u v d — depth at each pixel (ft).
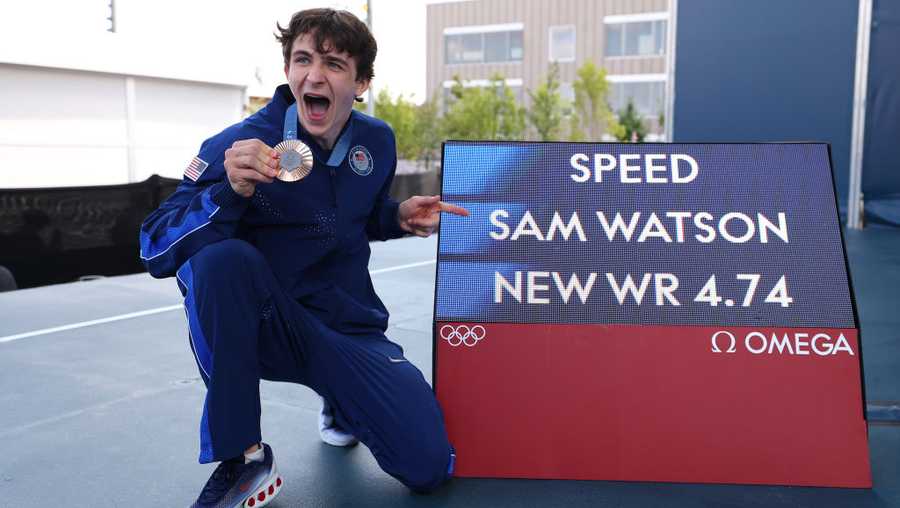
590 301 6.25
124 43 39.83
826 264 6.21
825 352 6.00
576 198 6.59
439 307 6.30
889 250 20.33
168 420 7.79
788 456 5.90
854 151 25.90
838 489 5.81
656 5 98.84
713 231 6.40
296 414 7.79
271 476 5.51
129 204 24.34
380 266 19.27
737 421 5.97
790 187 6.49
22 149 36.88
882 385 8.43
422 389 5.71
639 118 94.38
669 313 6.18
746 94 27.04
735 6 26.78
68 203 22.88
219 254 5.04
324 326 5.70
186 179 5.48
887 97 25.38
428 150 75.51
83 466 6.58
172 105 43.09
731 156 6.64
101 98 39.68
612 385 6.09
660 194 6.56
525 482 6.01
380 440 5.63
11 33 35.47
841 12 25.53
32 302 14.75
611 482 5.99
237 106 46.75
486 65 108.27
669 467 5.98
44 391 8.83
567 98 91.86
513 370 6.16
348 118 5.73
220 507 5.34
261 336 5.48
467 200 6.64
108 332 12.10
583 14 102.58
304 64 5.34
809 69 26.16
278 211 5.51
